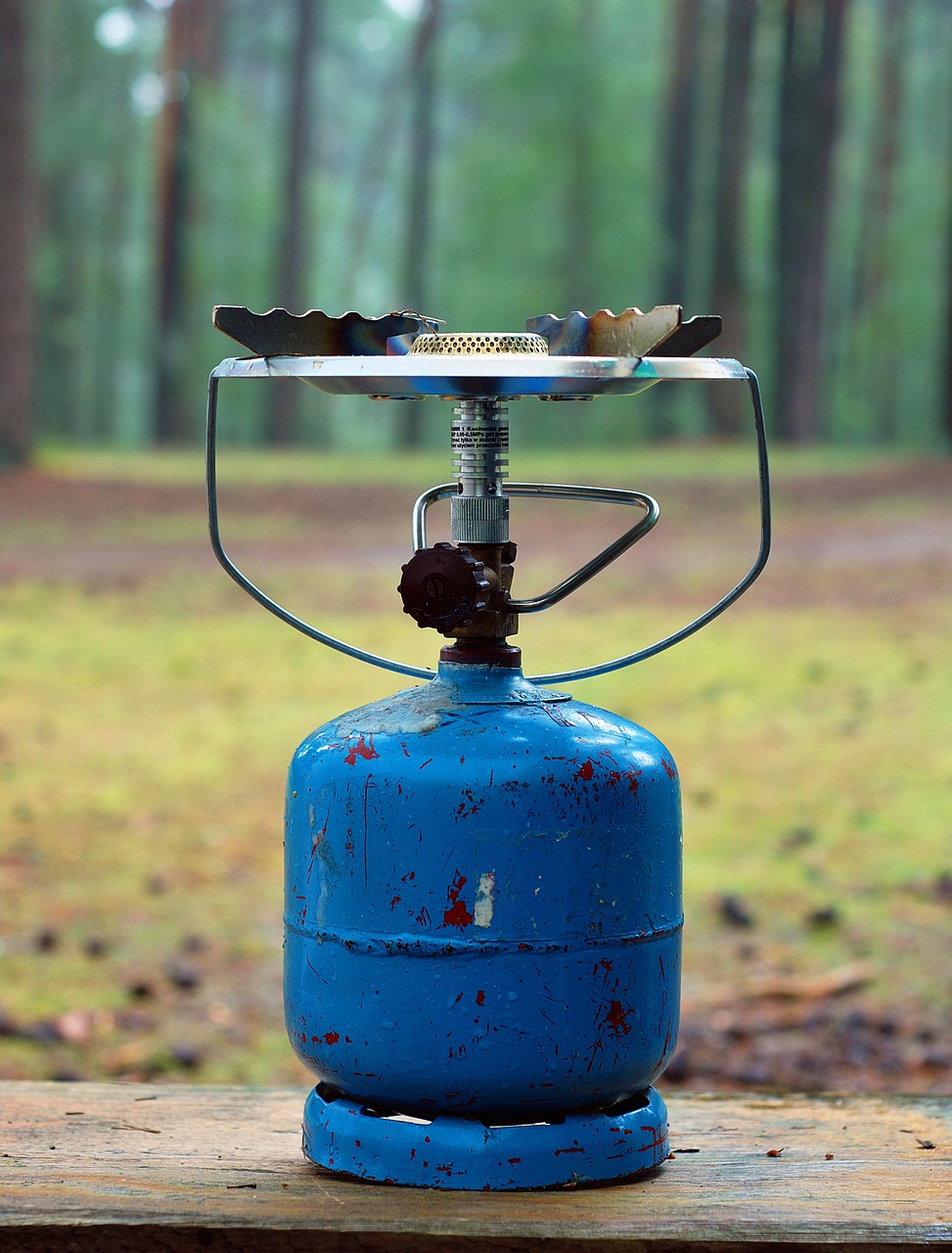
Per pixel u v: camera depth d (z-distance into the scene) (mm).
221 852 6191
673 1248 1959
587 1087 2037
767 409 36594
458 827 1959
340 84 80188
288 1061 4293
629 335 2004
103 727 8250
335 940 2031
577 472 22672
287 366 1964
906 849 6020
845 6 31578
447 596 2033
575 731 2045
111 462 26094
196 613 11609
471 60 51406
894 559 13617
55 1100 2637
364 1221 1989
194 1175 2184
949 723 7676
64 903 5543
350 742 2045
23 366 23656
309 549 15406
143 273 56281
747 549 14758
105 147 46812
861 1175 2215
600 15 49625
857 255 50625
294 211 41625
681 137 38250
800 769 7176
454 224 51906
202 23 43500
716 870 5914
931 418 51281
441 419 51844
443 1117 2098
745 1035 4492
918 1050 4344
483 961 1973
